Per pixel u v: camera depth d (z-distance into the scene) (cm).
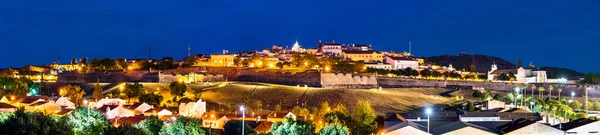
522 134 19462
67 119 12288
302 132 16438
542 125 19512
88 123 12962
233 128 17625
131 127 12250
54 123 10800
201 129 15888
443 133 19050
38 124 10438
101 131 12794
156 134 15212
